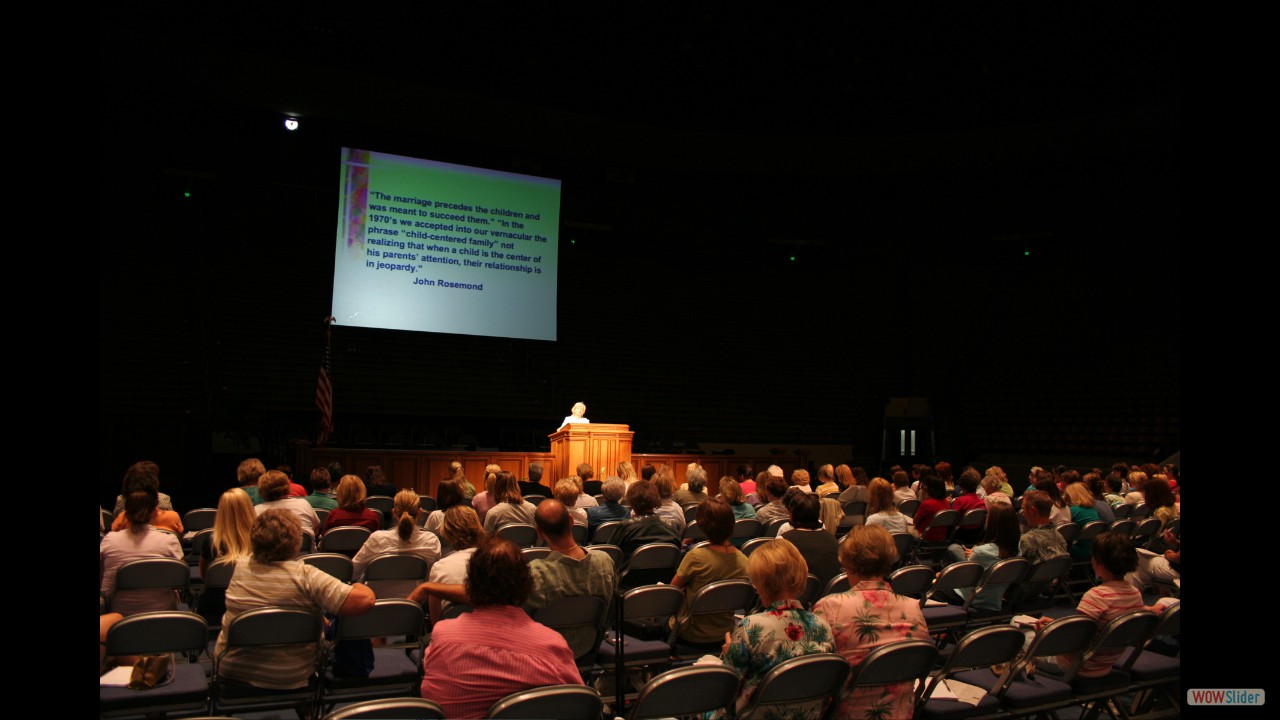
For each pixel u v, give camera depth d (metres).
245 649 3.69
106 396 15.25
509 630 3.05
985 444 21.56
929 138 21.05
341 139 21.47
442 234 17.72
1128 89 18.22
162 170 20.09
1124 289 22.20
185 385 16.05
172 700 3.65
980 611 5.65
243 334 17.61
